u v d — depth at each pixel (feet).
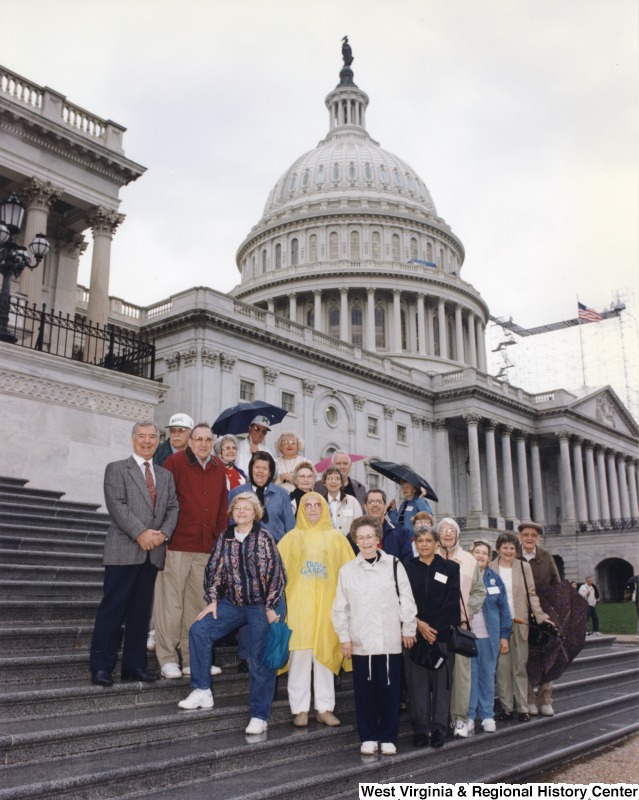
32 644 28.07
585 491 260.01
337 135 351.46
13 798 17.71
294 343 167.43
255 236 307.58
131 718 23.35
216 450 36.19
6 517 44.50
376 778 24.53
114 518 26.23
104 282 88.43
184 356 149.07
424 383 213.66
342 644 26.30
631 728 37.06
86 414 61.31
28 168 84.17
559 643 34.63
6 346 56.85
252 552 25.64
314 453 170.60
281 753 24.32
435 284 271.49
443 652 27.40
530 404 235.20
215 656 31.30
